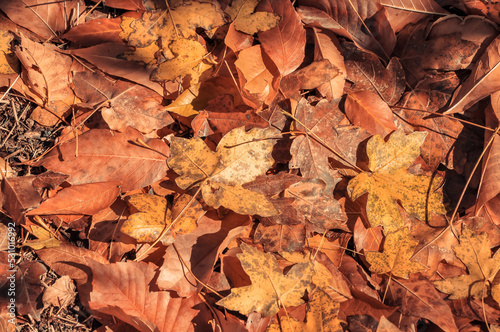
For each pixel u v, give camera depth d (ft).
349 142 2.63
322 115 2.63
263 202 2.53
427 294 2.61
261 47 2.62
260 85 2.59
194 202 2.55
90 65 2.61
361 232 2.64
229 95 2.61
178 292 2.50
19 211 2.50
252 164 2.55
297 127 2.61
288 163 2.65
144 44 2.60
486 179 2.65
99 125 2.60
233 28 2.60
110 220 2.58
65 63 2.59
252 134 2.54
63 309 2.56
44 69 2.56
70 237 2.60
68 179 2.53
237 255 2.52
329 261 2.62
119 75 2.59
